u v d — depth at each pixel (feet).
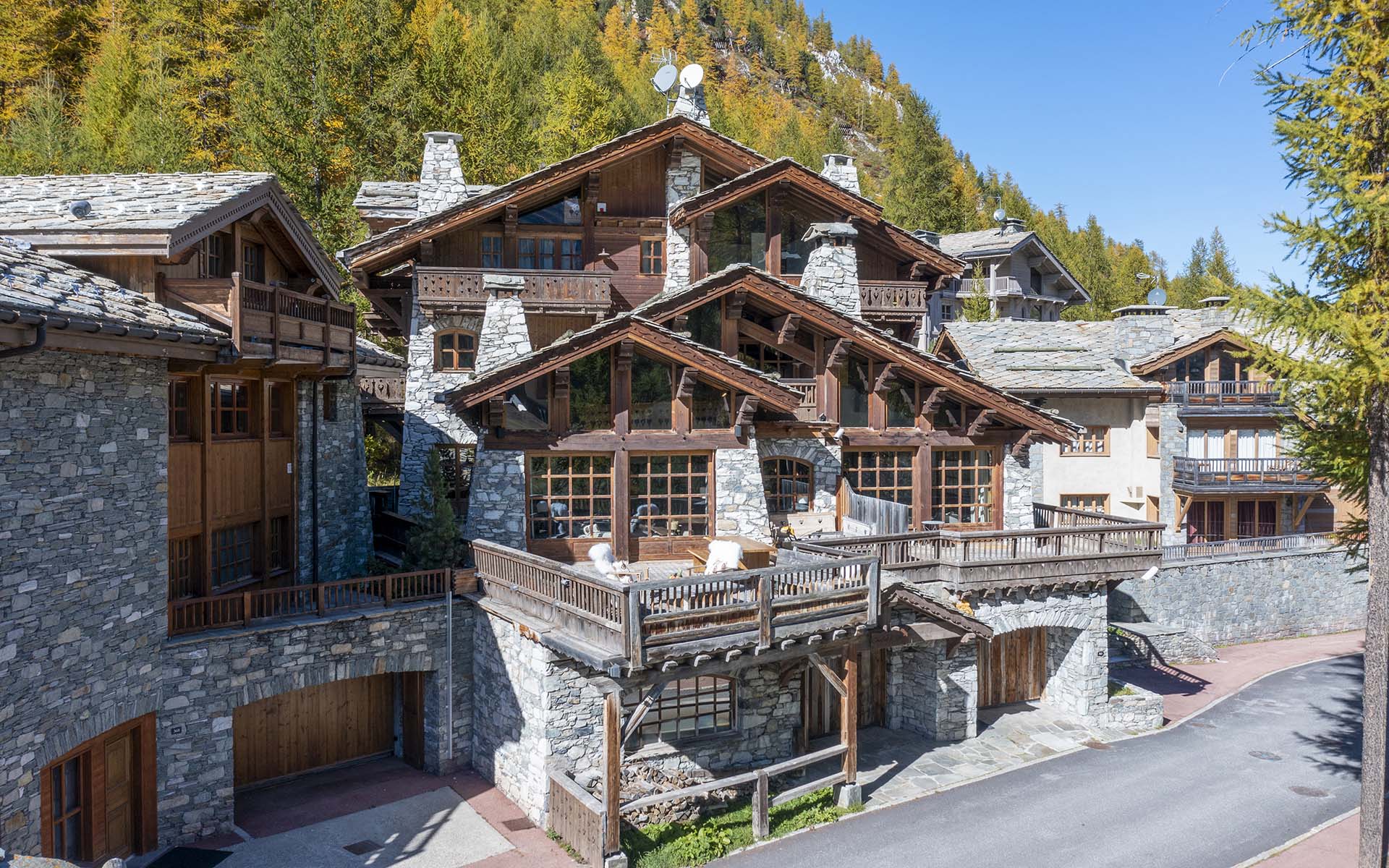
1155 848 53.52
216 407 58.59
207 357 50.24
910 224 208.44
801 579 53.06
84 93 142.31
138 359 48.37
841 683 57.98
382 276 89.30
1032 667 79.71
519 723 56.80
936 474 82.48
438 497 65.41
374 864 49.73
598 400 68.33
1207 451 123.65
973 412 81.71
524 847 51.88
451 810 56.59
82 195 53.83
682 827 54.49
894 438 79.97
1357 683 90.84
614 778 48.60
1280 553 112.57
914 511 81.25
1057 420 79.77
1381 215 42.55
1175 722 77.66
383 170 126.00
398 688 66.23
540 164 146.10
